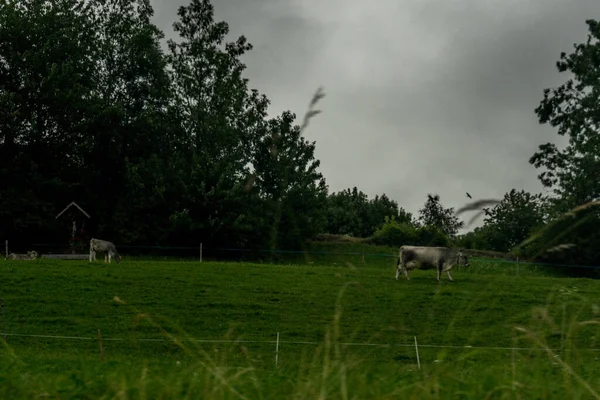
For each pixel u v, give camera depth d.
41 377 7.92
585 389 6.59
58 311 33.31
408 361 21.61
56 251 65.69
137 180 66.50
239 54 72.44
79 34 74.56
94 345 27.88
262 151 69.31
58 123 69.00
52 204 66.06
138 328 31.09
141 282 39.34
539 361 8.06
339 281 40.50
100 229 66.75
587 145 56.41
